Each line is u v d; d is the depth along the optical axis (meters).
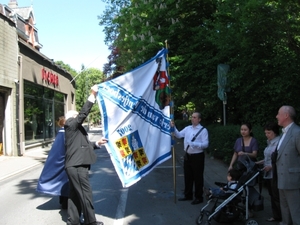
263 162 5.80
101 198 7.45
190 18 14.78
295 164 4.50
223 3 10.78
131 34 17.33
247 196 5.21
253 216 5.79
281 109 4.63
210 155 13.53
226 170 10.52
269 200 6.79
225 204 5.24
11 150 15.40
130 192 7.97
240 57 10.12
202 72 13.43
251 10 8.18
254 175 5.22
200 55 13.48
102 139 5.93
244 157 5.66
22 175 10.83
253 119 10.78
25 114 17.62
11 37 15.31
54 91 24.09
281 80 9.03
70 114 5.51
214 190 5.43
